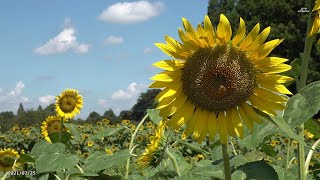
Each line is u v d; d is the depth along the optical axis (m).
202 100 0.69
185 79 0.69
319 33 0.72
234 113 0.69
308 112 0.64
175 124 0.70
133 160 2.05
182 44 0.67
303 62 0.72
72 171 1.20
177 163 1.12
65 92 2.04
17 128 5.43
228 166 0.68
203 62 0.68
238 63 0.67
